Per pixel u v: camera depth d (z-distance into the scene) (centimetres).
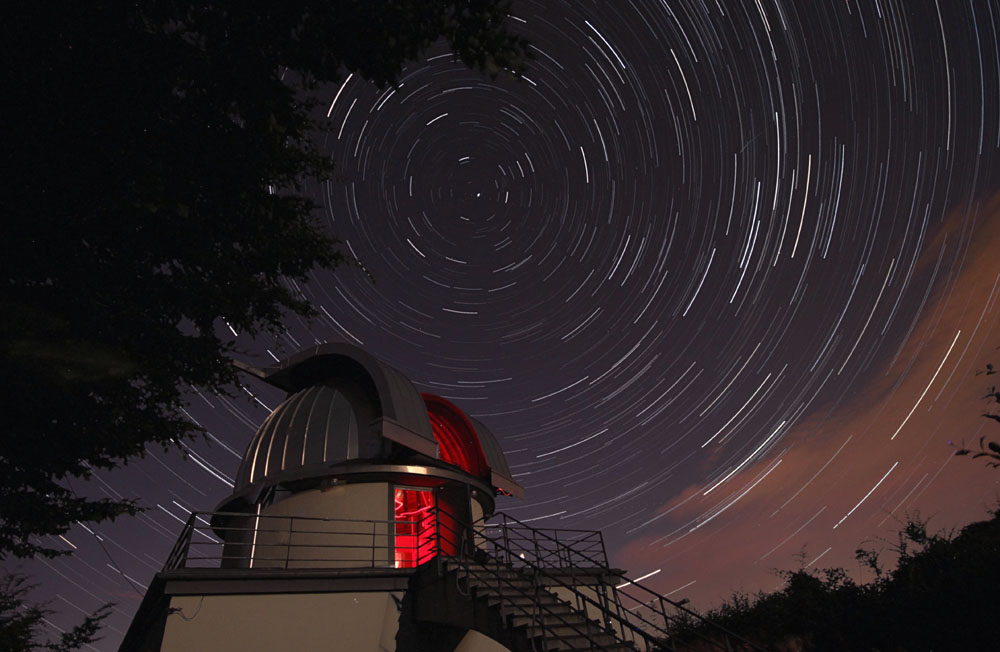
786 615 1032
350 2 380
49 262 365
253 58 370
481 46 397
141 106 354
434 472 1158
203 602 809
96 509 569
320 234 585
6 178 333
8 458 443
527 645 728
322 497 1123
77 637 1067
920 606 745
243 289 503
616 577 1182
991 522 790
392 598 939
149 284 436
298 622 852
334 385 1309
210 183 412
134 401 504
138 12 353
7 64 317
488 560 1034
